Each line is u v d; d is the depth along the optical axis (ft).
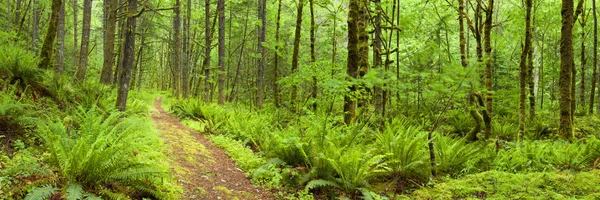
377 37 39.52
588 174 20.01
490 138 35.17
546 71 62.69
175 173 19.03
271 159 22.47
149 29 94.07
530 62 48.19
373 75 19.70
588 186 18.48
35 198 10.80
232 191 19.07
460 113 43.16
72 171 13.08
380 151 23.31
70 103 28.14
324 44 52.21
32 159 14.06
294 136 24.18
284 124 40.37
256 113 46.29
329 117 26.58
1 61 23.97
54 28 31.78
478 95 31.01
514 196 18.11
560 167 23.95
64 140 15.01
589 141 26.11
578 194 18.11
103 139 13.97
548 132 39.45
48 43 31.42
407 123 34.04
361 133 25.21
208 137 33.37
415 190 20.11
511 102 50.16
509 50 74.49
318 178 20.17
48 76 28.17
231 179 21.18
